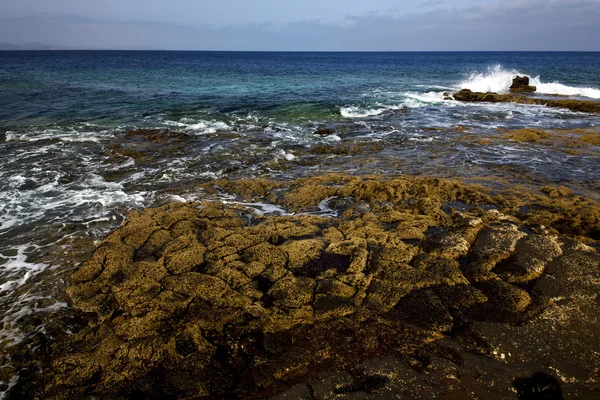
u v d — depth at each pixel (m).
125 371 5.79
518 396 5.31
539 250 8.70
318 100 30.02
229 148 17.05
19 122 20.97
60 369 5.86
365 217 10.40
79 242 9.43
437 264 8.20
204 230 9.55
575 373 5.66
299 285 7.47
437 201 11.38
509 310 6.96
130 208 11.34
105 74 50.06
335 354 6.04
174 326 6.59
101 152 16.28
